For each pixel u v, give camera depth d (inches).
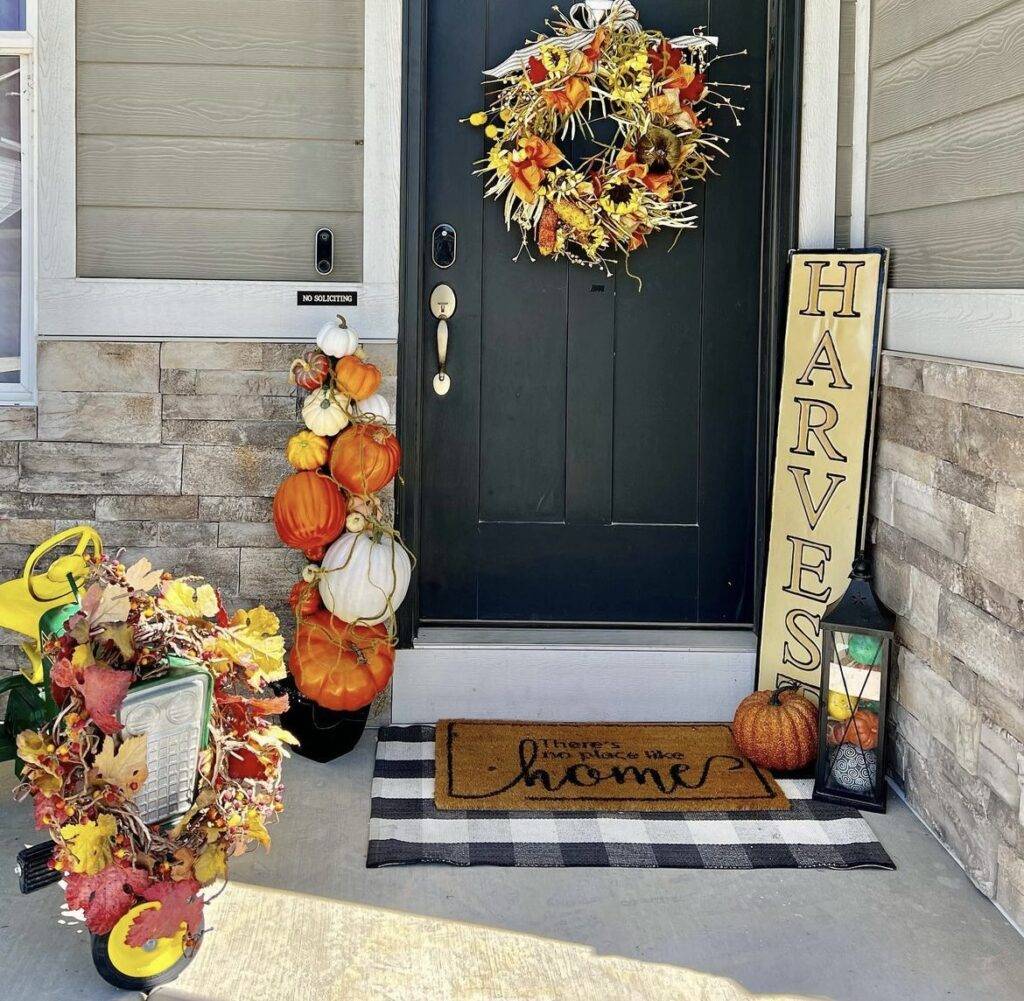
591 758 121.6
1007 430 93.4
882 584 121.0
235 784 87.0
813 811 112.3
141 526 127.1
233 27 124.3
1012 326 94.2
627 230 129.3
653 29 131.0
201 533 127.5
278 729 91.0
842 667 113.4
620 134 130.5
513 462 135.6
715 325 134.9
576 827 108.0
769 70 131.0
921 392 110.6
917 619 111.8
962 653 101.9
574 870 101.0
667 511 137.0
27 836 105.0
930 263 111.5
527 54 128.3
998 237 98.3
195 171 125.3
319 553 120.8
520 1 129.7
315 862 101.3
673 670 131.4
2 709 126.3
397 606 120.6
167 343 125.6
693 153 130.6
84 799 78.8
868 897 97.5
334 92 125.5
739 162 133.2
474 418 134.8
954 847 103.7
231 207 125.9
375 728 130.3
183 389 126.0
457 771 117.6
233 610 128.2
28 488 126.2
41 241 123.8
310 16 124.6
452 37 129.6
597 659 130.8
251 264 126.7
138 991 83.4
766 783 116.9
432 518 135.6
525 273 133.4
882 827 109.7
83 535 108.6
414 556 129.7
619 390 135.3
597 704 131.6
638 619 137.6
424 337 133.3
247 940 89.5
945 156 108.1
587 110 130.6
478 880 99.1
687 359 135.2
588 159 131.0
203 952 87.9
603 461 136.0
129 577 86.2
